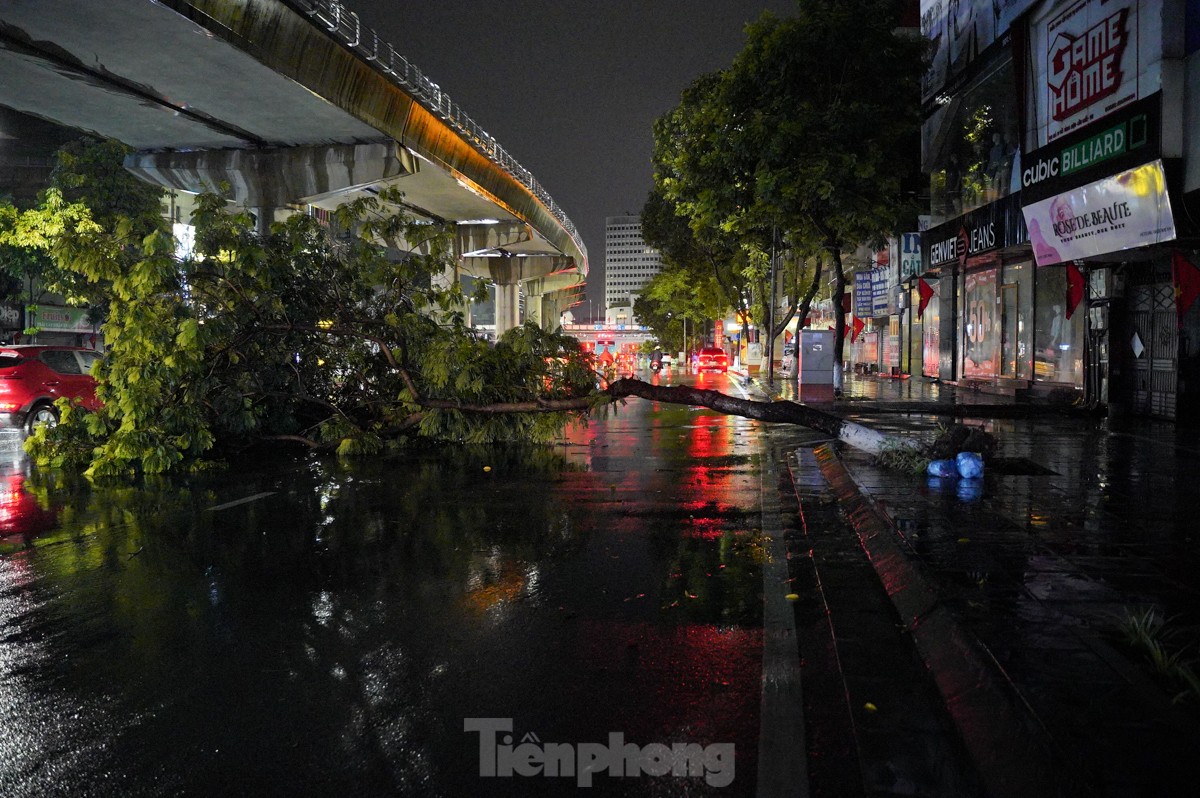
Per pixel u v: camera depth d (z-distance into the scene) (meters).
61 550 6.79
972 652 3.79
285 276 12.92
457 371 12.36
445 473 10.92
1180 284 13.30
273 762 3.28
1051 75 16.16
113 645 4.61
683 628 4.83
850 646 4.38
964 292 25.77
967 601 4.50
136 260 11.59
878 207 20.48
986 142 20.59
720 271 43.72
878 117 20.16
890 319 40.19
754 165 21.19
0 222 29.06
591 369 12.55
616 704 3.80
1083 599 4.54
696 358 52.09
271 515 8.17
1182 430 13.72
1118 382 16.17
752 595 5.46
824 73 20.95
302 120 27.00
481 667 4.25
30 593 5.61
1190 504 7.34
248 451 13.11
